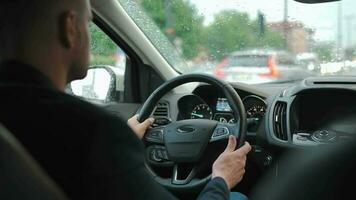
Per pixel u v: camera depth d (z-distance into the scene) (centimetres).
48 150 106
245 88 266
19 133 106
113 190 107
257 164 245
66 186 106
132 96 314
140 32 297
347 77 253
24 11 108
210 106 263
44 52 110
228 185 163
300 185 119
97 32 295
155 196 116
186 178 206
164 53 308
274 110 249
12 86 107
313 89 249
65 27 112
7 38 109
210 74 213
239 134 201
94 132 106
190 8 353
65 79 116
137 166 112
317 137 235
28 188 98
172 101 268
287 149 236
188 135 208
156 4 310
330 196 115
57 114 106
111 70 314
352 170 112
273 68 359
